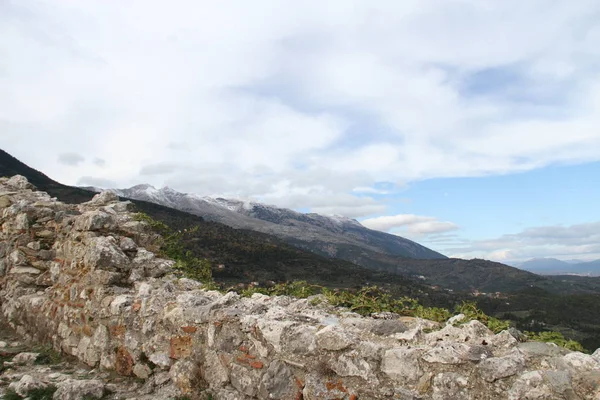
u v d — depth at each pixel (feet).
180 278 27.53
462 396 12.88
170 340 21.09
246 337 18.22
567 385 11.69
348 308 21.02
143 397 19.84
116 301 23.47
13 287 33.01
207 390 19.10
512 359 12.66
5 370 23.57
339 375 15.15
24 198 37.63
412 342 15.21
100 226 28.45
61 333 26.99
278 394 16.40
